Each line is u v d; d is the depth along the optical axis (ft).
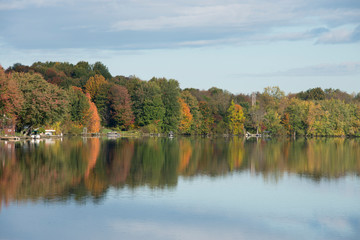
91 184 125.49
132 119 555.28
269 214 95.40
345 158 220.64
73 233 79.92
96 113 513.45
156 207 99.35
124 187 122.11
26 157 193.36
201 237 79.41
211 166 176.24
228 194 115.55
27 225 83.92
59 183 125.70
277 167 176.35
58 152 223.10
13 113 307.99
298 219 91.81
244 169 167.94
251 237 79.97
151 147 286.25
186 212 95.66
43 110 328.49
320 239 79.36
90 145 290.76
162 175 146.82
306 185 131.54
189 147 295.89
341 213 96.84
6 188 116.88
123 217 90.58
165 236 79.56
